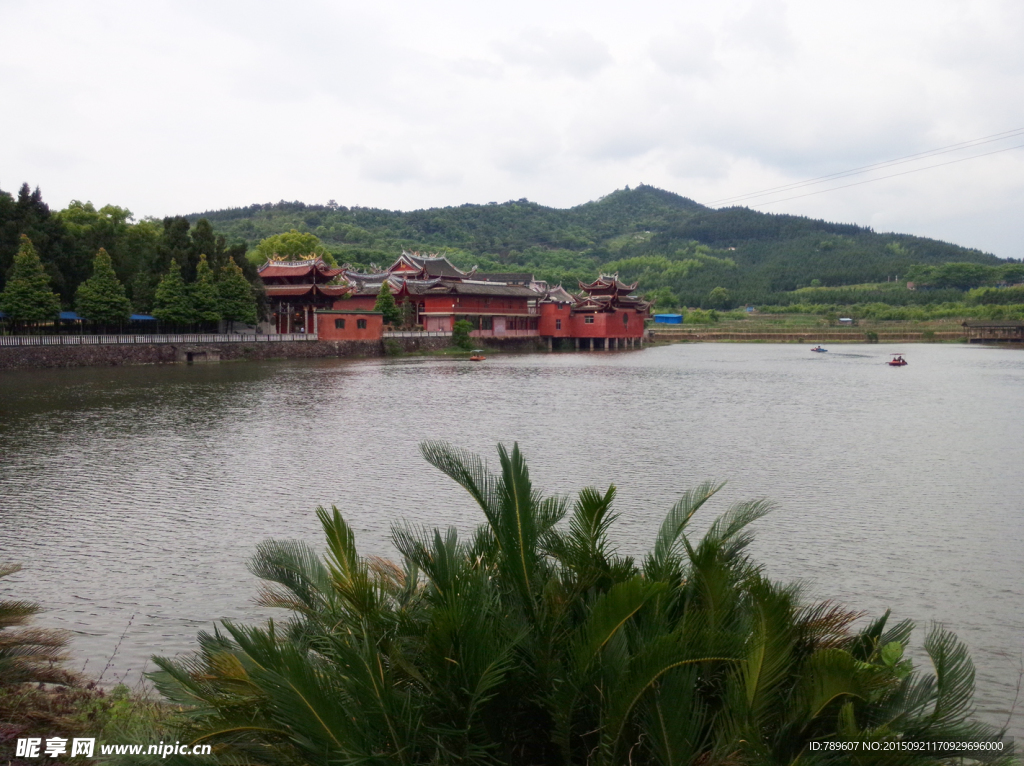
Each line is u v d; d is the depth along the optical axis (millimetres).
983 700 13047
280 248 157500
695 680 6633
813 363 108688
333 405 53750
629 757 6566
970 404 58250
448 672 6816
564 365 100625
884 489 28953
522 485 8125
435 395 61281
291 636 9141
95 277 82500
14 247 82500
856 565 20141
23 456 33938
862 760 6105
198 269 93438
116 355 81438
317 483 29156
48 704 11422
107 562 19875
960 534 22953
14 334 82188
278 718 6840
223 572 19141
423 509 25344
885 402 59344
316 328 109625
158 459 33688
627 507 25688
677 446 38250
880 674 6789
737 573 8281
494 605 7551
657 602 7398
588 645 6730
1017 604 17531
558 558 8656
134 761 7605
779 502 26719
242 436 40062
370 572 10594
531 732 7293
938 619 16641
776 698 6812
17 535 22203
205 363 89000
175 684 9148
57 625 15719
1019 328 164500
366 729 6621
